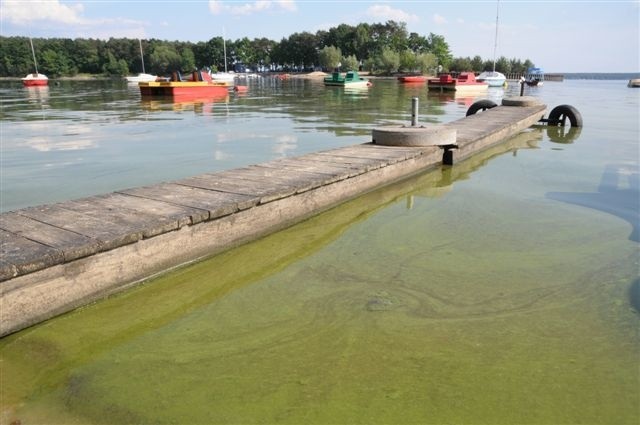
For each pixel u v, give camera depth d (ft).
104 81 221.25
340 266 13.41
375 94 99.55
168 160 27.32
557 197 20.36
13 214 12.81
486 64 243.40
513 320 10.46
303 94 99.55
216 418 7.57
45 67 284.00
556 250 14.46
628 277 12.62
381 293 11.75
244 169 19.42
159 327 10.34
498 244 14.97
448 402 7.88
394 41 290.56
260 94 99.45
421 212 18.39
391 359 9.05
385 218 17.69
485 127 33.96
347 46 308.60
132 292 11.80
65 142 33.94
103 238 11.12
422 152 24.39
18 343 9.60
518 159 29.14
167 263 12.69
